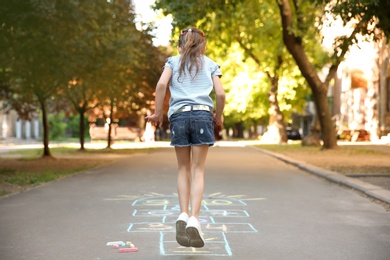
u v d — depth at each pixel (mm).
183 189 4688
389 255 4992
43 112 21672
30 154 26828
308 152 24062
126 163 19078
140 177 13430
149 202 8734
